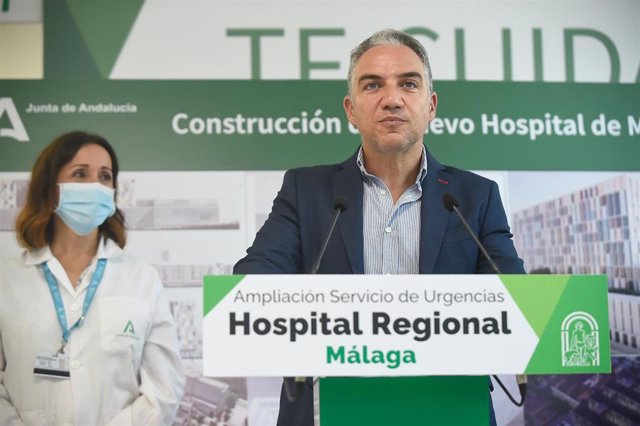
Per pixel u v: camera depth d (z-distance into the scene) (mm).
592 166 3760
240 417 3461
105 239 3453
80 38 3650
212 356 1578
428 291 1618
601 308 1647
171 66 3674
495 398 3541
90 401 3141
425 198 2158
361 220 2148
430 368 1603
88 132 3588
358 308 1605
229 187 3629
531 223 3705
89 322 3240
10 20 3633
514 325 1626
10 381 3133
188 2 3705
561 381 3578
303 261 2137
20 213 3416
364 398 1694
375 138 2119
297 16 3734
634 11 3812
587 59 3812
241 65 3699
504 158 3738
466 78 3770
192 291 3518
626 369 3607
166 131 3631
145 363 3359
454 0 3793
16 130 3549
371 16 3756
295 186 2238
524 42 3801
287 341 1591
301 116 3697
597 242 3707
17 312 3186
